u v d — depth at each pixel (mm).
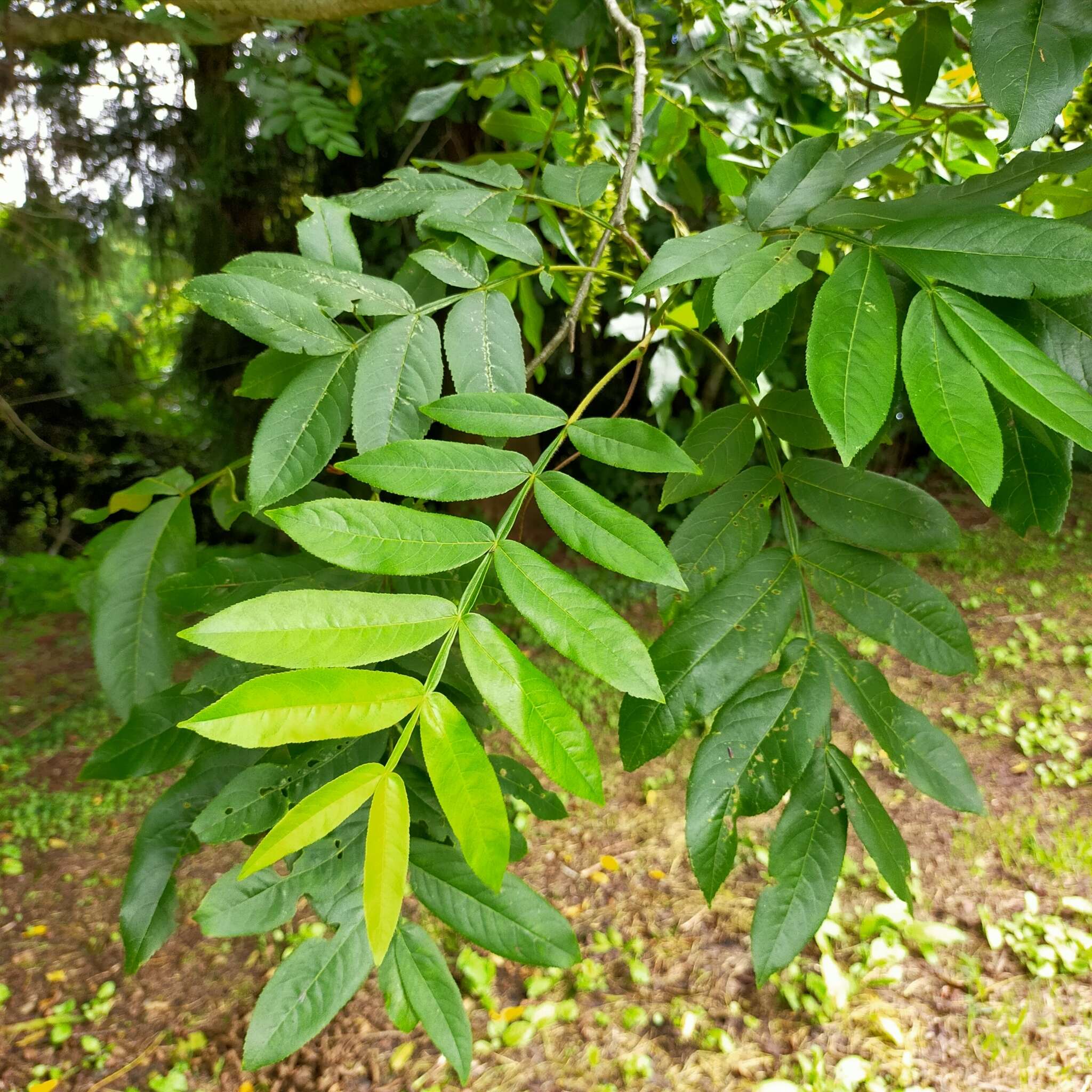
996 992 3379
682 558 1007
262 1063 760
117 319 6688
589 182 1224
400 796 582
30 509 7977
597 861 4281
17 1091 3320
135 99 4914
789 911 847
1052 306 838
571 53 2107
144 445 8039
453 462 755
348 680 581
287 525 657
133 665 1022
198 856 4387
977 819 4281
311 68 3525
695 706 909
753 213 926
